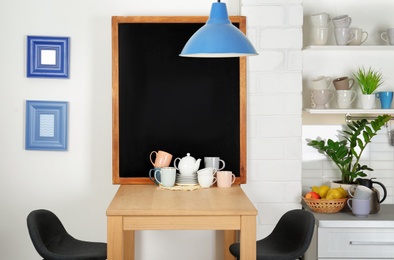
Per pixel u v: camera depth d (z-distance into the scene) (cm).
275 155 467
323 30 462
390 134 491
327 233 430
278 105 464
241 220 365
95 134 479
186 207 371
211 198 399
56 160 479
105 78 477
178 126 468
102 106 478
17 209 480
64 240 413
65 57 472
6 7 472
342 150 467
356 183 473
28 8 473
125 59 467
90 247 410
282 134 466
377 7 486
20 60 475
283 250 407
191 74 468
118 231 363
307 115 489
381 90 489
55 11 473
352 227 430
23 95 475
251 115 465
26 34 473
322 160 491
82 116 477
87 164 479
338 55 486
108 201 481
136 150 467
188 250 484
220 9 384
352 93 484
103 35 475
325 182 491
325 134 489
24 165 479
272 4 461
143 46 466
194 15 473
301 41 462
